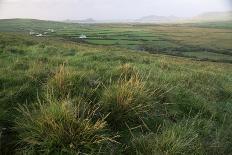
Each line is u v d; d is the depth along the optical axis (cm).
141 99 562
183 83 902
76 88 603
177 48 12138
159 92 662
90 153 410
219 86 1062
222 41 16638
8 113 497
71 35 15000
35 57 1162
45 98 534
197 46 13600
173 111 611
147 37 16600
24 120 463
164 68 1360
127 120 520
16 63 878
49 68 804
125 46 10944
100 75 776
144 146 445
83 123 434
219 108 739
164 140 455
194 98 710
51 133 423
